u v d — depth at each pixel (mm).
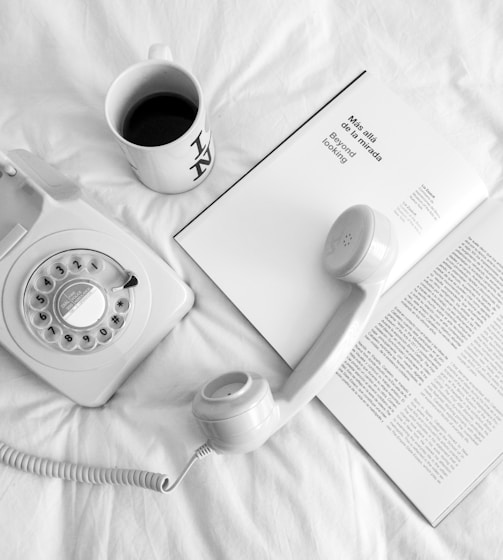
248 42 603
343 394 558
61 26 595
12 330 506
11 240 491
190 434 548
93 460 546
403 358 560
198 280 576
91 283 504
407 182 576
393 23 608
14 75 605
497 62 603
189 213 583
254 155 591
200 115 485
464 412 549
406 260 569
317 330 561
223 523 533
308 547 528
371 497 547
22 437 548
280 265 570
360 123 588
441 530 540
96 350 519
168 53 517
